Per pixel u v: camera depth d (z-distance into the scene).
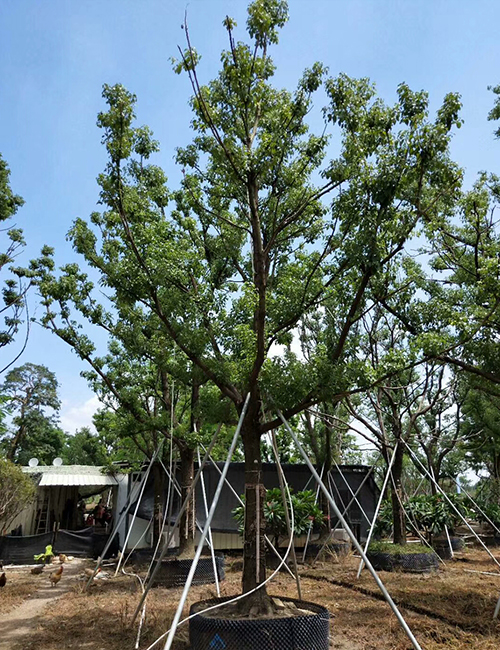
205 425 13.76
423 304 9.44
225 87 7.97
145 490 16.64
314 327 15.11
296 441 6.68
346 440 24.67
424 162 6.78
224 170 7.93
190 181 10.47
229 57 7.36
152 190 12.06
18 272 13.51
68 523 25.50
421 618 7.97
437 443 20.70
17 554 16.23
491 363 8.88
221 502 15.59
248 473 7.37
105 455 24.30
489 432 21.33
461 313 8.12
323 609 6.45
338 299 8.35
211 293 8.66
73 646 6.85
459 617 7.79
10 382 40.38
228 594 9.70
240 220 10.80
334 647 6.67
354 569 12.96
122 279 8.44
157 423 12.46
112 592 10.61
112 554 17.45
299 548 15.98
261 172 7.22
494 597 9.12
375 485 18.19
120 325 10.94
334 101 7.22
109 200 8.42
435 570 12.48
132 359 14.34
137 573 12.83
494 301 8.16
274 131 7.69
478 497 28.45
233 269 12.27
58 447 44.16
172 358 10.23
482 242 10.81
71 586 11.79
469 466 32.12
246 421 7.53
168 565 10.70
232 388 8.08
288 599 7.20
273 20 7.49
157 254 8.40
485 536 20.30
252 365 7.46
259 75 7.41
